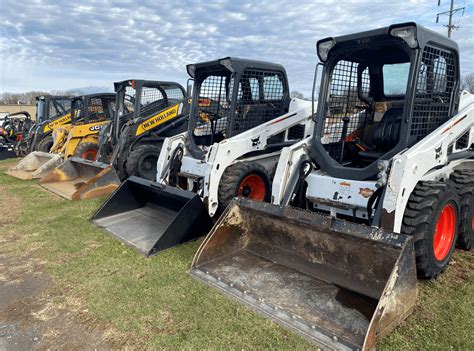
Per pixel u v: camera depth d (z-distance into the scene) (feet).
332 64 12.86
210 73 18.12
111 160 23.75
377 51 13.07
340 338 7.91
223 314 9.16
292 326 8.45
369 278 9.43
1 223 16.29
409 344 8.02
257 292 9.76
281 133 18.51
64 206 18.83
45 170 26.66
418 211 10.23
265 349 7.95
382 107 14.17
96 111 33.76
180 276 11.10
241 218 11.93
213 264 11.25
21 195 21.36
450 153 12.39
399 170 9.93
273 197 12.68
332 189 11.91
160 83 26.12
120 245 13.56
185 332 8.54
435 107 11.99
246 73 17.15
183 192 14.11
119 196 16.20
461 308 9.32
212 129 18.34
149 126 24.89
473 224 12.93
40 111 41.19
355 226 9.09
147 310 9.41
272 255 11.42
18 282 10.96
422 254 10.14
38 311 9.48
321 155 12.62
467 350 7.86
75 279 11.07
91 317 9.18
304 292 9.62
